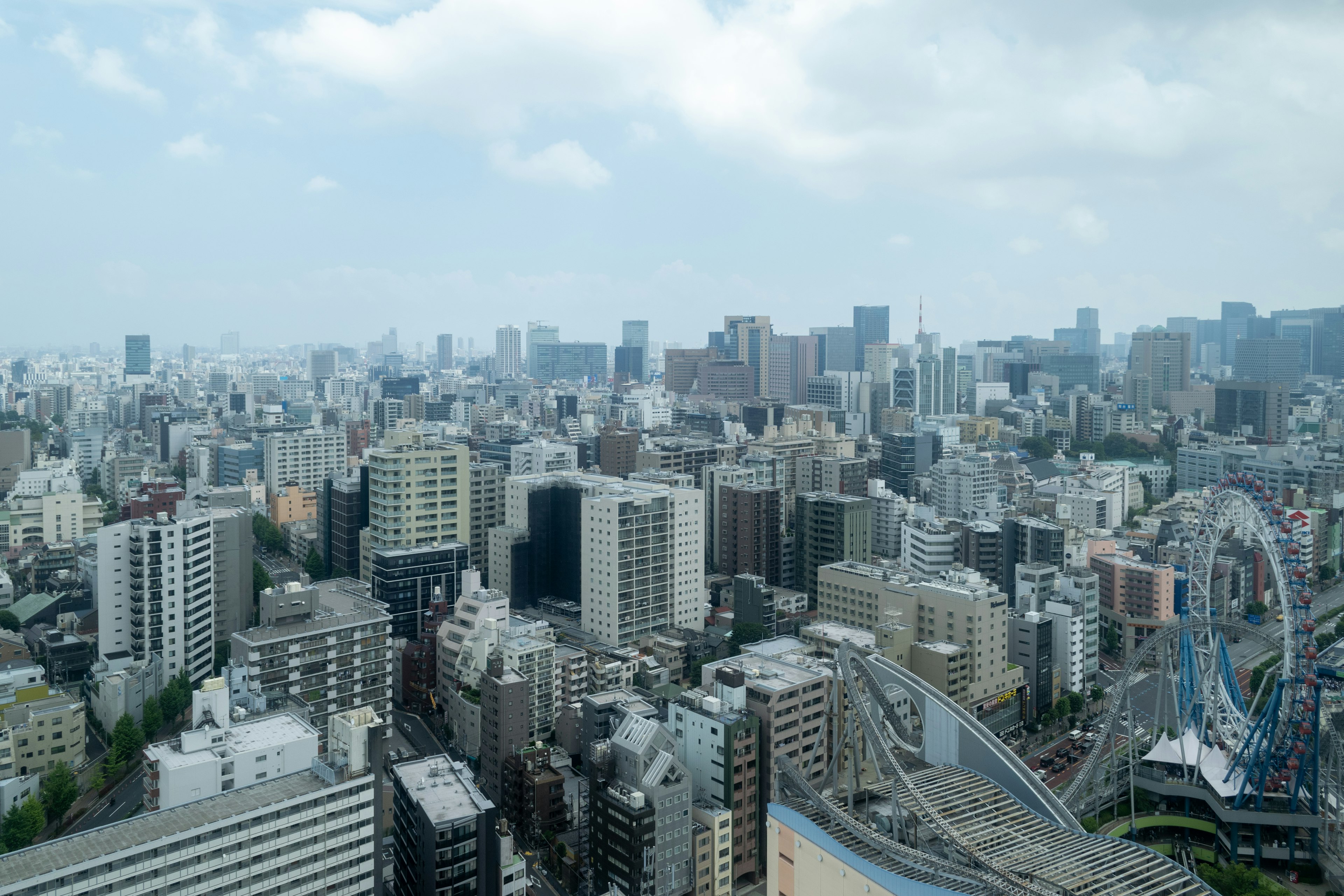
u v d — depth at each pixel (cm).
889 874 15300
